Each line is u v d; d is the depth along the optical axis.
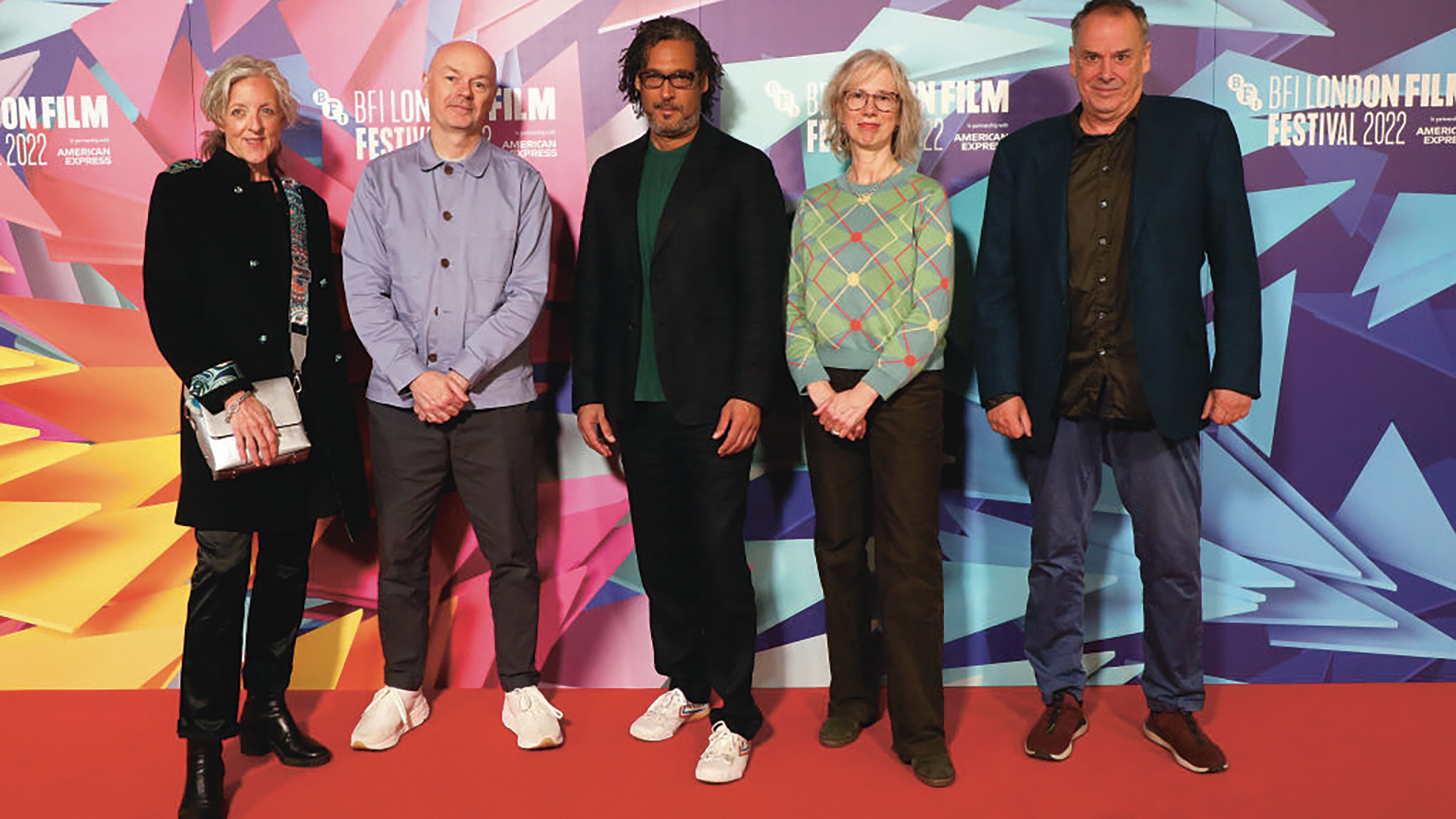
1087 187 2.51
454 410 2.57
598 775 2.49
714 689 2.74
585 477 3.04
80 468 3.02
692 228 2.51
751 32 2.93
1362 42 2.88
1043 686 2.66
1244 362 2.45
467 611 3.05
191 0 2.95
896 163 2.61
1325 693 2.92
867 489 2.66
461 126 2.62
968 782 2.43
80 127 2.99
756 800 2.35
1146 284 2.45
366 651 3.05
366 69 2.96
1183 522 2.53
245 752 2.60
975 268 2.75
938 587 2.54
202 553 2.34
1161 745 2.59
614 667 3.06
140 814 2.32
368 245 2.67
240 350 2.37
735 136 2.95
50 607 3.02
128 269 3.01
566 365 3.01
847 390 2.53
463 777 2.48
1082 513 2.62
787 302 2.65
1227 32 2.88
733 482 2.54
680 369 2.51
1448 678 3.00
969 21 2.90
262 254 2.42
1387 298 2.93
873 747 2.64
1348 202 2.92
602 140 2.96
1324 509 2.98
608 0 2.93
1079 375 2.53
